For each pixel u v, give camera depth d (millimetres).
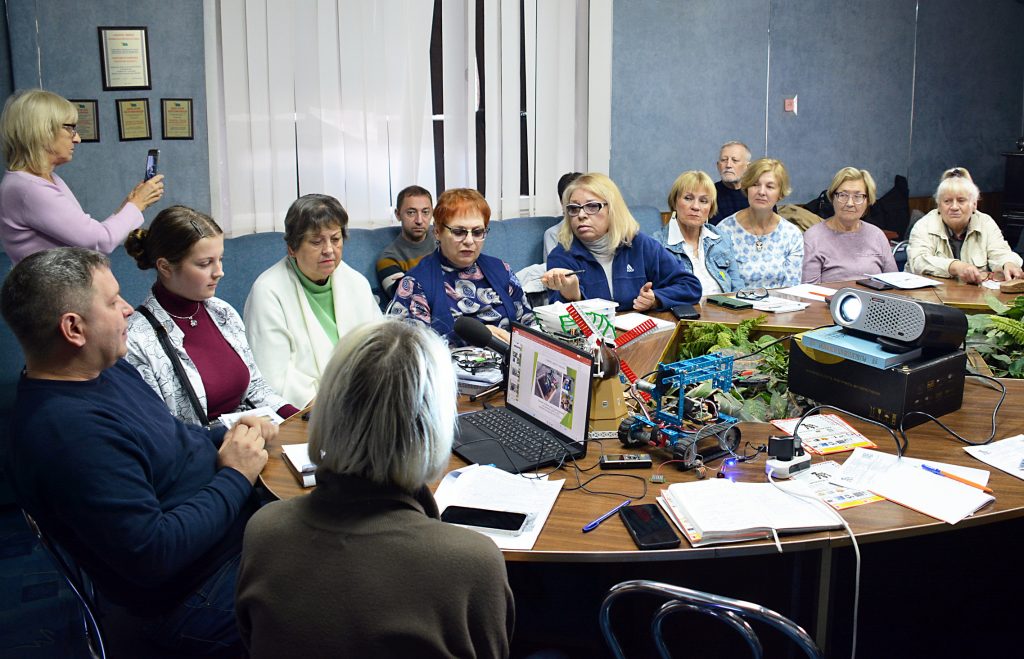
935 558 2275
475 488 1755
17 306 1594
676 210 4129
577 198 3416
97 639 1669
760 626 2059
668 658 1477
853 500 1684
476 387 2350
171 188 4418
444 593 1080
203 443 1939
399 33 4758
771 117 6336
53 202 3080
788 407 2244
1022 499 1685
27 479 1595
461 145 5098
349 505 1135
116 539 1574
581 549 1534
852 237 4359
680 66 5902
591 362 1901
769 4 6133
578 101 5566
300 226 2838
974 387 2373
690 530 1575
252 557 1148
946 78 7062
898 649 2268
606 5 5469
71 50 4137
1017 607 2359
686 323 3221
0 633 2502
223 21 4336
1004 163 7555
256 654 1123
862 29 6562
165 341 2305
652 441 1944
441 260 3021
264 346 2848
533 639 1984
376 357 1144
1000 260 4324
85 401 1635
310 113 4586
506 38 5129
